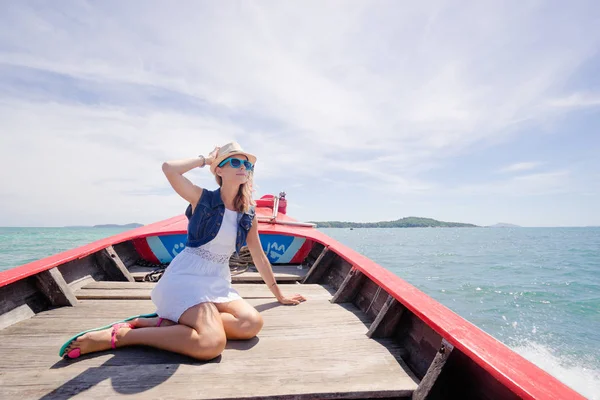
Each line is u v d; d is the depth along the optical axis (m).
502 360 1.13
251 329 1.77
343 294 2.58
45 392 1.27
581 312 9.61
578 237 69.50
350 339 1.89
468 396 1.33
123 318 2.09
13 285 2.06
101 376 1.39
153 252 3.68
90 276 2.85
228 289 1.87
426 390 1.32
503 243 46.78
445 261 22.39
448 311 1.58
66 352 1.52
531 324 8.48
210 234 1.80
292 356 1.66
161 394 1.28
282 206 5.71
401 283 2.05
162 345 1.55
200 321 1.58
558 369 5.98
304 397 1.32
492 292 12.08
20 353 1.60
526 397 0.95
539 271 17.89
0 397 1.24
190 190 1.79
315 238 3.59
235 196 1.91
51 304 2.28
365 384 1.42
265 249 3.90
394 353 1.74
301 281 3.41
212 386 1.35
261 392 1.32
